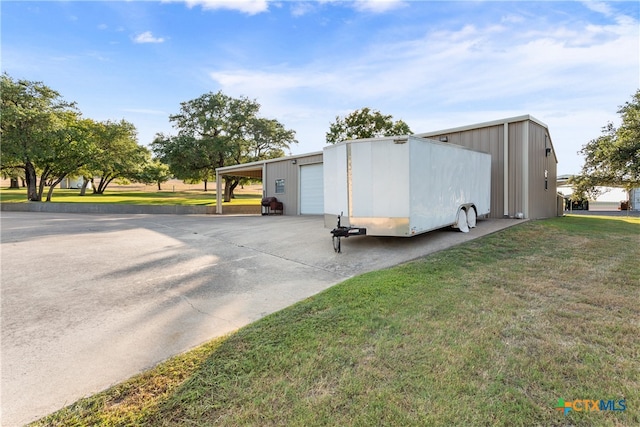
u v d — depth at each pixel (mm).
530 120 9055
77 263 5238
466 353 2285
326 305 3258
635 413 1681
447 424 1621
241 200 28922
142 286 4078
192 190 47500
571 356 2234
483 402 1778
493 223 8453
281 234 8086
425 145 5957
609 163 15602
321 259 5496
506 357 2229
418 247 6020
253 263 5297
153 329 2830
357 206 5871
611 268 4453
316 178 13977
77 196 28969
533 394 1847
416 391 1884
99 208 18156
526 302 3262
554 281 3934
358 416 1686
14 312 3209
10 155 16922
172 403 1820
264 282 4266
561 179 22891
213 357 2305
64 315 3143
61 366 2227
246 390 1925
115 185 59250
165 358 2324
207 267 5031
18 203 18156
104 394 1912
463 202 7320
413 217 5625
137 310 3279
